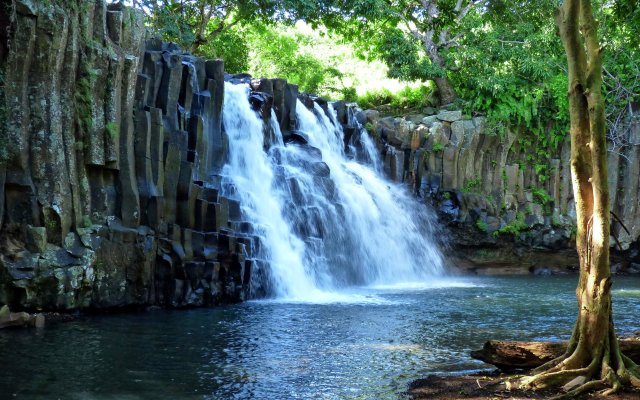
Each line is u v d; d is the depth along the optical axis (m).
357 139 29.08
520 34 34.16
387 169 29.45
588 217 9.45
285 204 22.41
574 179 9.61
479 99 31.97
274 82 25.33
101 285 15.54
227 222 18.84
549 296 20.84
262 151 23.08
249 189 21.80
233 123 22.34
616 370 9.11
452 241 30.09
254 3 32.25
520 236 31.23
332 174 25.80
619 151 32.66
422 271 28.23
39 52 14.56
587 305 9.24
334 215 23.69
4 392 9.22
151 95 18.52
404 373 10.47
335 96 39.38
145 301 16.33
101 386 9.59
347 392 9.42
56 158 14.79
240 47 36.22
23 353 11.44
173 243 17.11
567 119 32.59
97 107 15.82
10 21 14.04
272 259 20.17
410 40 33.84
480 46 33.75
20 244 14.20
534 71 32.50
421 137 30.39
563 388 8.91
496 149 31.98
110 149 15.95
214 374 10.34
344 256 23.89
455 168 30.44
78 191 15.41
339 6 33.03
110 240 15.76
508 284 25.27
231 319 15.29
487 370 10.58
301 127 26.23
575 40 9.64
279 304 18.02
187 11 34.12
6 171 14.19
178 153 17.98
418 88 37.09
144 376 10.16
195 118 19.73
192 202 17.98
